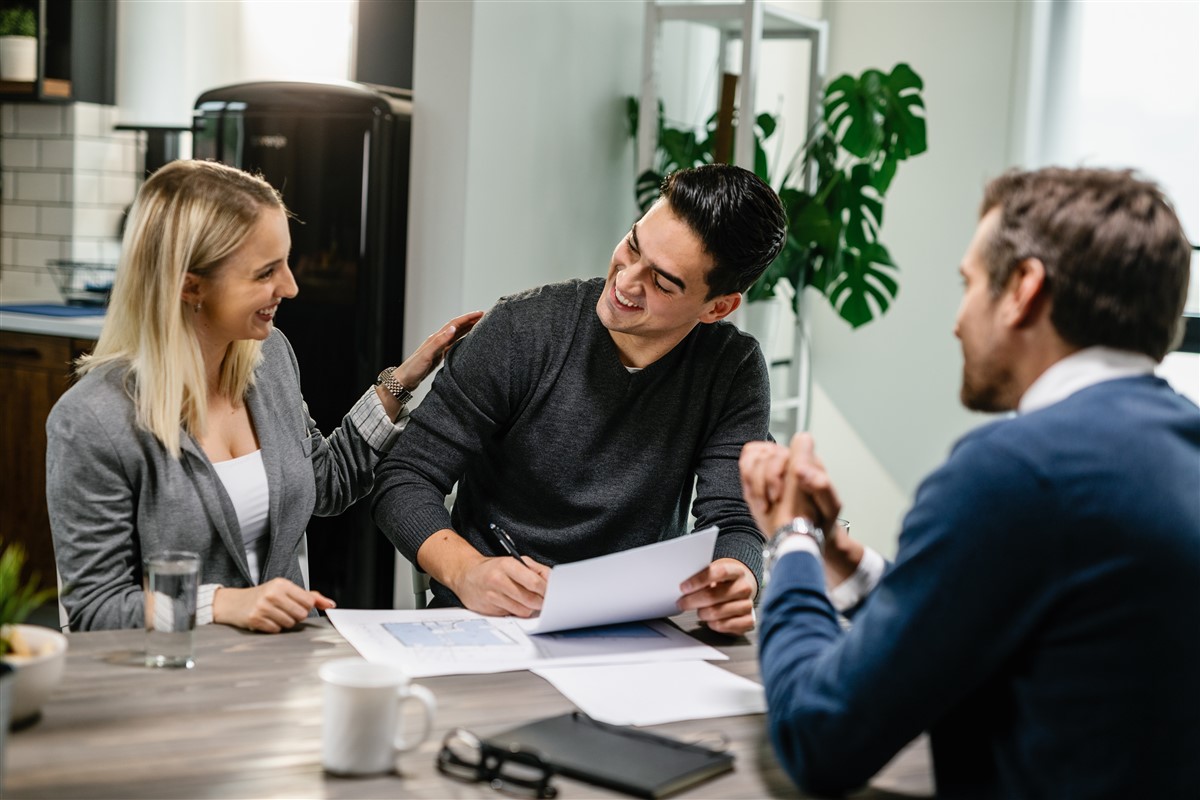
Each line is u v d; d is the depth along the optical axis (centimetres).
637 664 149
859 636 108
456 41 328
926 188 455
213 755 113
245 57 467
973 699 108
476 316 210
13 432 391
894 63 457
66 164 440
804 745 109
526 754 109
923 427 463
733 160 366
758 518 133
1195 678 100
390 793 107
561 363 198
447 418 197
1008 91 437
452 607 179
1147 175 111
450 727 124
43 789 103
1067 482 101
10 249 455
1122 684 99
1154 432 104
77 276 440
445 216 336
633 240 185
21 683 115
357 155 338
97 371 167
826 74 470
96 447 161
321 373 347
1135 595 99
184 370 167
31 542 391
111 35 448
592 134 382
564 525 199
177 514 167
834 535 139
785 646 117
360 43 409
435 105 334
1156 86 409
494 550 200
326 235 342
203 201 166
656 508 200
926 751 126
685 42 423
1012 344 111
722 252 180
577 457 198
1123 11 413
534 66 351
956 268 451
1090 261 106
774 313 409
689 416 200
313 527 350
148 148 452
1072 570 101
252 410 184
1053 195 109
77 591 161
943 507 105
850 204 397
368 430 203
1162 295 107
